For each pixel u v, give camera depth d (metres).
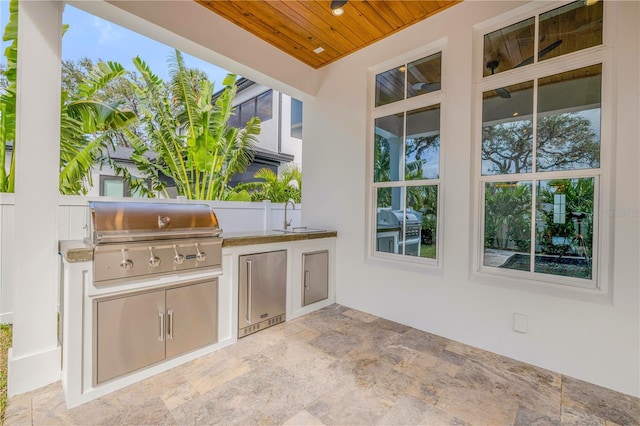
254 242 2.74
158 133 4.93
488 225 2.58
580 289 2.11
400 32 3.04
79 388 1.77
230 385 1.98
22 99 1.87
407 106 3.07
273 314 2.96
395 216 3.20
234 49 2.92
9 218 2.82
